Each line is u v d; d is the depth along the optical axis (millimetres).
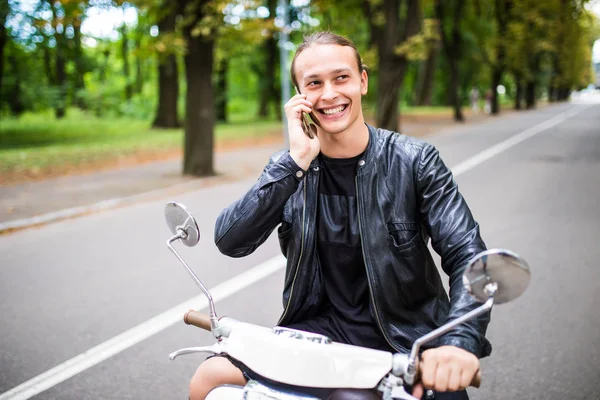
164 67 28859
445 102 52562
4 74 25688
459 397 1991
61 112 36281
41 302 5414
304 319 2211
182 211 2004
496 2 35500
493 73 38656
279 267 6234
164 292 5574
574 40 34219
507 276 1527
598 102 71438
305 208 2121
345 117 2006
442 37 30797
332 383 1686
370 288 2029
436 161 2098
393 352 2070
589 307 4820
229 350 1825
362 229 2047
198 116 13156
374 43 19312
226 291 5547
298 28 27688
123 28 40031
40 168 14664
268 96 38156
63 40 29828
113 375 3969
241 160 16266
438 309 2145
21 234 8383
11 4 20594
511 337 4320
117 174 13828
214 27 12289
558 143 18328
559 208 8586
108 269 6387
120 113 41500
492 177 11594
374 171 2078
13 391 3785
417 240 2084
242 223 2008
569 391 3553
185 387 3795
